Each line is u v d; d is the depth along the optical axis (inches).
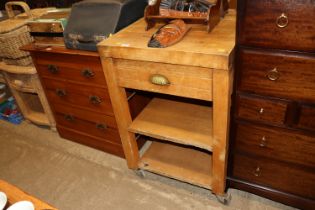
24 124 90.5
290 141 44.1
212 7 43.3
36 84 73.2
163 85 46.6
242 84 42.5
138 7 56.3
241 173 53.4
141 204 59.0
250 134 47.1
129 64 47.6
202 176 56.7
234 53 40.1
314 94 37.8
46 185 66.6
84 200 61.6
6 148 80.5
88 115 67.8
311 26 33.3
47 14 64.0
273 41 36.6
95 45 53.3
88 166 70.5
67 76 62.7
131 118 59.6
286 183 49.4
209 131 52.9
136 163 63.6
